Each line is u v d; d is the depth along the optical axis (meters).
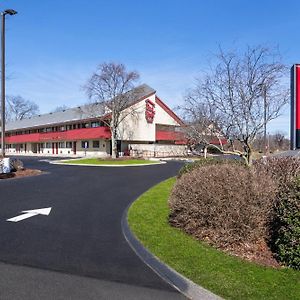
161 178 19.03
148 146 49.03
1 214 9.43
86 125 48.78
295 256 5.22
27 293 4.43
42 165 29.44
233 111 10.07
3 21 21.83
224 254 5.93
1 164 20.11
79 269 5.30
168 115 52.97
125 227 7.92
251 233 6.25
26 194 13.08
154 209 9.84
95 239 6.98
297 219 5.22
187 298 4.35
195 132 11.30
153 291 4.54
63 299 4.27
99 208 10.36
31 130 61.38
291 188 5.64
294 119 6.29
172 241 6.69
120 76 41.50
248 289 4.52
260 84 9.81
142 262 5.62
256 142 12.47
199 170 7.55
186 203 7.13
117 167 27.91
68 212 9.76
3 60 22.11
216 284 4.69
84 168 26.41
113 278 4.96
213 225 6.64
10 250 6.23
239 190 6.45
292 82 6.37
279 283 4.71
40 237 7.14
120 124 45.31
